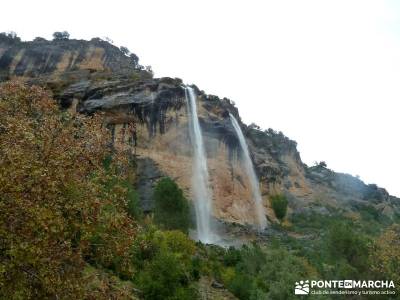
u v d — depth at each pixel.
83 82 67.69
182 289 25.66
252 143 89.44
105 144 17.53
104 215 15.03
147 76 79.88
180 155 64.38
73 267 13.28
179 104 67.94
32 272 12.30
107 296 13.99
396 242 34.03
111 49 98.19
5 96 17.98
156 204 44.88
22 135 13.58
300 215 83.94
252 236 62.28
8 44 91.44
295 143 106.44
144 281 24.81
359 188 112.00
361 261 33.72
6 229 11.49
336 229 37.31
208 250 40.44
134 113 62.31
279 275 30.77
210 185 65.94
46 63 90.12
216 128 72.12
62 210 13.77
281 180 89.75
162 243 30.75
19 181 11.74
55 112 18.95
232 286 30.61
